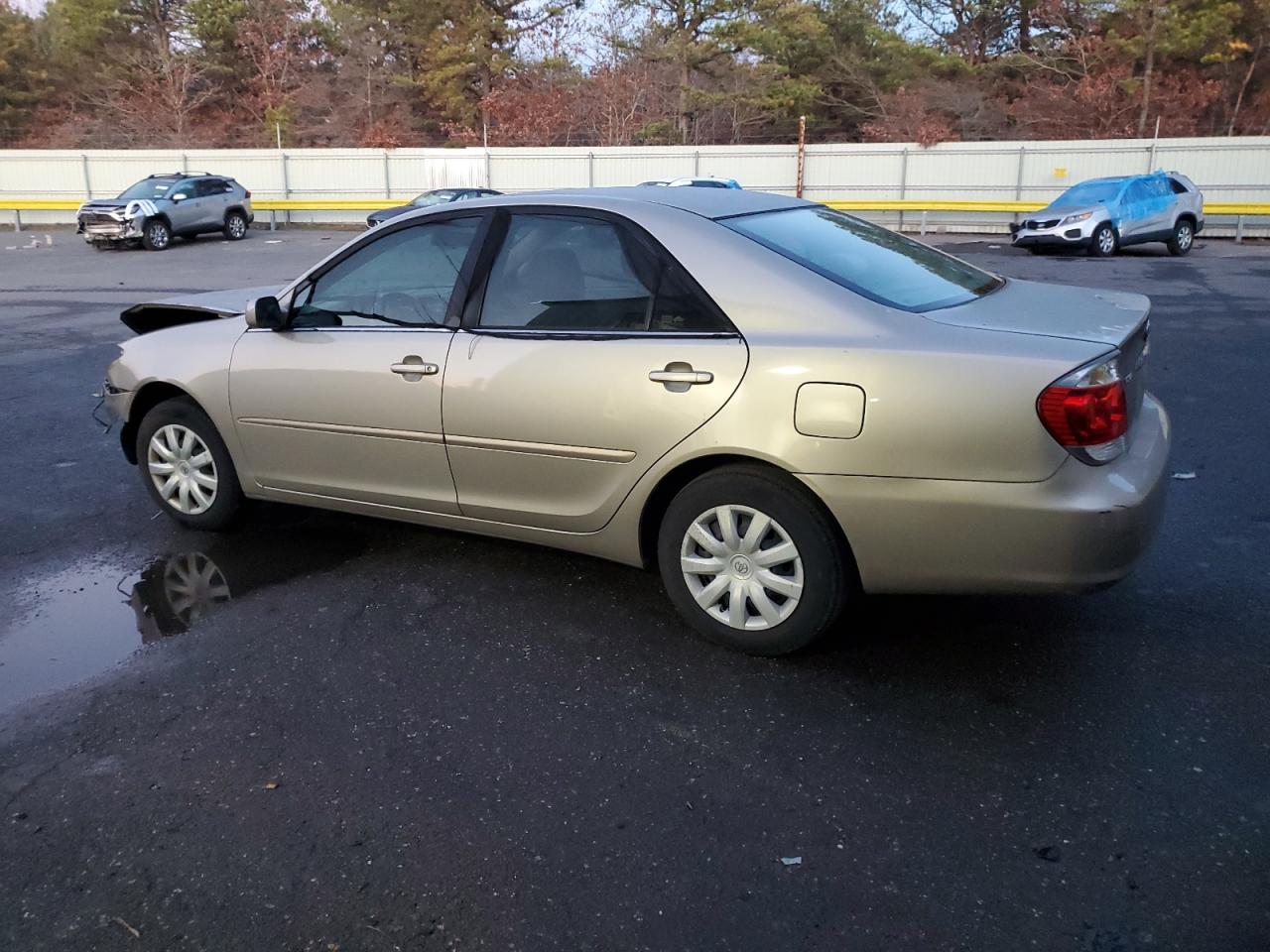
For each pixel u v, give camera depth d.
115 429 7.25
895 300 3.59
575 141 40.03
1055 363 3.18
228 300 5.45
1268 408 7.43
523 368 3.94
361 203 31.67
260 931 2.48
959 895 2.55
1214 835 2.75
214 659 3.83
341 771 3.12
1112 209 20.69
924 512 3.30
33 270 19.98
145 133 42.59
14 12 47.09
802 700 3.48
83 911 2.55
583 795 2.98
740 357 3.52
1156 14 36.00
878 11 44.50
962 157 28.84
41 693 3.60
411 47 45.88
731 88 40.44
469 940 2.44
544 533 4.12
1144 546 3.33
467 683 3.63
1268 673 3.58
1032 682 3.56
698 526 3.74
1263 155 26.50
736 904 2.54
